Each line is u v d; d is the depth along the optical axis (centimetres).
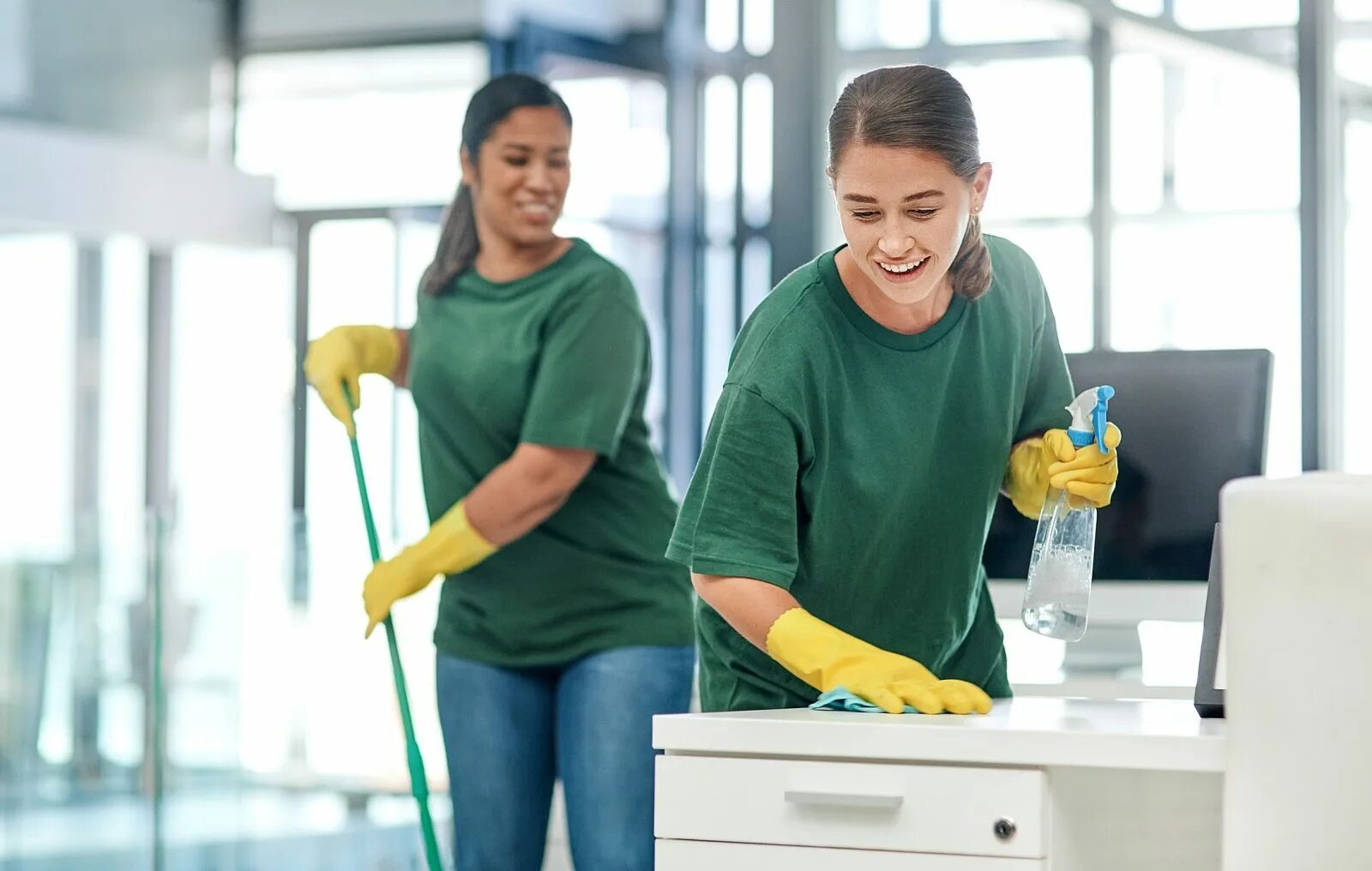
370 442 580
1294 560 115
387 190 658
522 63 618
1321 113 367
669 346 605
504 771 230
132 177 571
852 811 132
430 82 655
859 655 146
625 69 611
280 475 611
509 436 235
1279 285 436
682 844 137
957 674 175
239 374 617
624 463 232
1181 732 126
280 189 670
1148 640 253
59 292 598
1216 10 438
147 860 318
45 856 322
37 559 324
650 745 225
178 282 621
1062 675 256
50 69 614
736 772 135
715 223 603
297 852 317
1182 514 219
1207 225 444
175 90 667
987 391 162
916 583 166
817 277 156
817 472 157
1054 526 158
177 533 321
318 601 321
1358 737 114
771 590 151
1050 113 470
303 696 320
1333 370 367
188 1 668
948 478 162
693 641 234
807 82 389
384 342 256
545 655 229
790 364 153
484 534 226
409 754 226
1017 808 127
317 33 664
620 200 611
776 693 165
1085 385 223
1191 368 220
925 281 146
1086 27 461
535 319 229
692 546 154
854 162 144
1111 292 458
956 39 484
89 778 321
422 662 319
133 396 614
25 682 324
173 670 319
